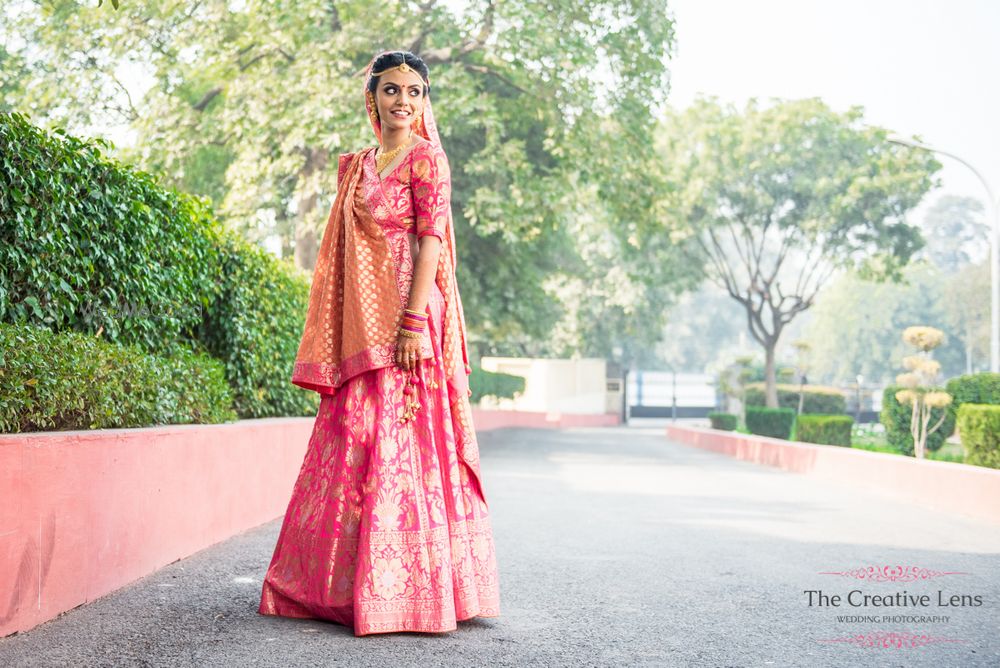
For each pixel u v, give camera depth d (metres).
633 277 34.91
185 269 6.86
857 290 76.88
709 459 17.88
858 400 44.97
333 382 3.76
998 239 20.56
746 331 89.19
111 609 3.83
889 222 31.17
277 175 18.84
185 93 21.75
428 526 3.59
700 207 33.09
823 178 31.14
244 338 7.99
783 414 25.30
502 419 34.44
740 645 3.53
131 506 4.42
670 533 6.81
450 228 3.91
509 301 24.97
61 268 5.14
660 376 64.50
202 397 6.51
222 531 5.88
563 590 4.55
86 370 4.57
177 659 3.12
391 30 18.45
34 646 3.24
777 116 31.77
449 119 17.62
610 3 19.72
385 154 3.87
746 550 6.03
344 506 3.60
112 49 19.31
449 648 3.33
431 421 3.74
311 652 3.22
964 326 72.00
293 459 7.72
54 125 5.09
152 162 19.05
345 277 3.79
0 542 3.29
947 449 18.44
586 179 19.72
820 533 7.00
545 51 18.06
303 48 17.56
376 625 3.45
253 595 4.18
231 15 19.45
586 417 42.81
